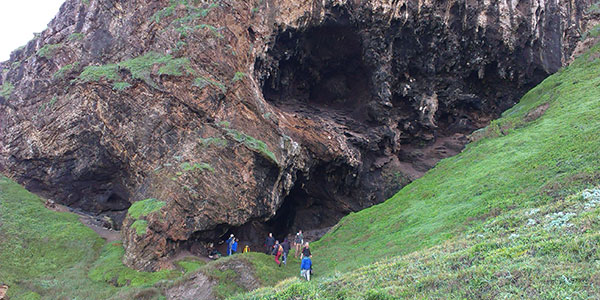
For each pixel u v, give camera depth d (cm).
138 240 2292
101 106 2841
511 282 951
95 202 3039
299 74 3656
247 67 2962
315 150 3131
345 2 3266
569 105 2881
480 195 2106
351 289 1278
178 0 3036
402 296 1059
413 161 3722
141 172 2725
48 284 2073
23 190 2897
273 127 2852
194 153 2616
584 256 977
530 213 1543
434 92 3788
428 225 2041
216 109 2711
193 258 2431
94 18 3170
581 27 3853
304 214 3512
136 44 3006
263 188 2714
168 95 2712
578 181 1681
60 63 3117
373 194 3469
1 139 3180
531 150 2428
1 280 1998
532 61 3681
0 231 2331
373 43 3456
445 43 3656
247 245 2903
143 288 2025
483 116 3953
